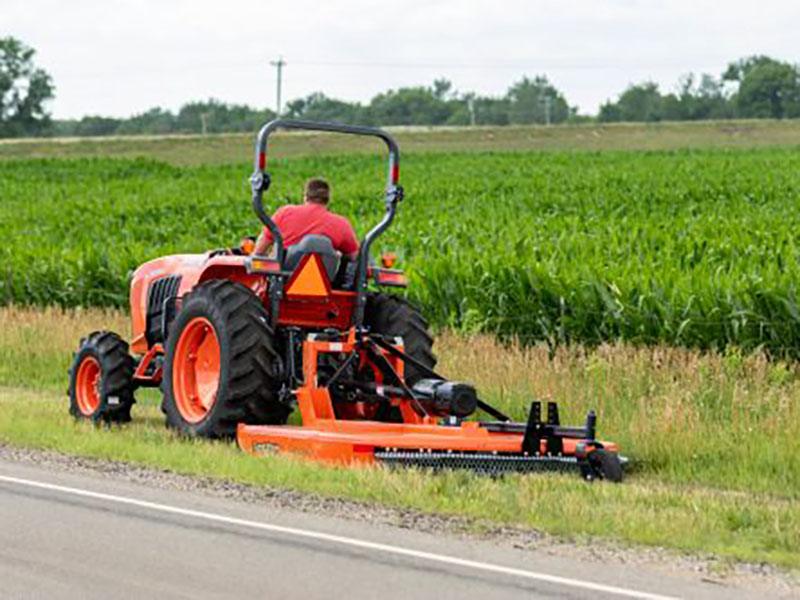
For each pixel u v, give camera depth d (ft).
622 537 27.81
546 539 27.48
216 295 40.09
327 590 23.25
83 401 45.96
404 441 35.06
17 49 565.53
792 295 54.44
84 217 137.59
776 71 618.85
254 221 119.34
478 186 151.23
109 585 23.50
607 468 35.63
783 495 37.04
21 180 208.95
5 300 88.79
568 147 335.88
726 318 56.13
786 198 122.42
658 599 23.08
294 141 346.95
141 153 332.80
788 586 24.44
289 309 41.01
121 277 83.97
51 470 34.76
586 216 114.01
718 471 39.11
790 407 43.29
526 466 35.86
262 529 27.91
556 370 49.78
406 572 24.48
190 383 41.65
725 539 28.22
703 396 45.50
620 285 59.52
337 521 28.81
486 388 49.21
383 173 189.57
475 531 28.02
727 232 83.05
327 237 40.73
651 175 156.15
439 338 58.59
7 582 23.68
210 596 22.84
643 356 49.11
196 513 29.43
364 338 38.86
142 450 36.94
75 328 67.82
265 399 39.65
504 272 63.72
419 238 87.45
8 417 43.19
